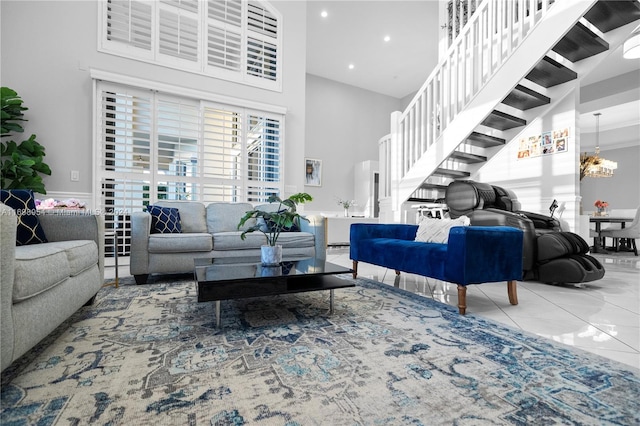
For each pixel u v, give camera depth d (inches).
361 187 311.1
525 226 123.7
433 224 116.6
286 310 84.5
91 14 153.3
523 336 66.4
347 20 231.9
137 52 161.8
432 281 127.6
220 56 184.5
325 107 309.7
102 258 91.1
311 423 37.4
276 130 198.7
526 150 174.2
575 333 69.3
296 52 208.8
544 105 163.0
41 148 135.9
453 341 63.4
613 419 38.8
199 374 49.3
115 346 59.9
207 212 154.7
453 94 160.7
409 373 50.1
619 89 228.7
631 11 121.6
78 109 150.2
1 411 39.2
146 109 162.4
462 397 43.4
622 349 60.5
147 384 46.1
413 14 225.8
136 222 114.4
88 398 42.3
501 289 115.0
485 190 142.3
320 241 145.1
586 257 121.1
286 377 48.5
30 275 46.9
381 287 114.0
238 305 89.0
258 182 191.8
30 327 47.4
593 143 320.5
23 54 141.6
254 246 132.6
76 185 149.3
